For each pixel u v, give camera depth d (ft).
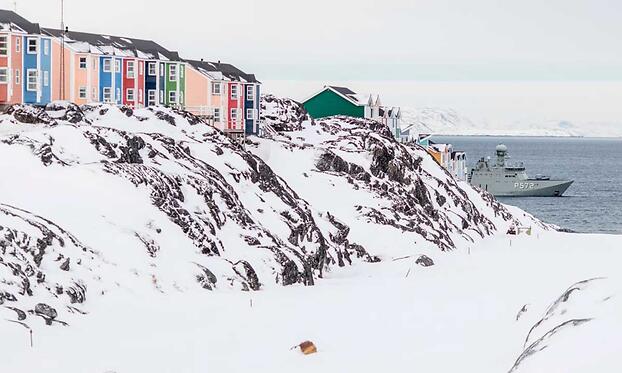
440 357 123.34
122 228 167.53
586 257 258.98
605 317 106.32
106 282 150.30
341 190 275.59
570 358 97.81
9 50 252.01
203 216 190.90
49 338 122.83
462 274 218.38
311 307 159.12
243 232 198.08
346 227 249.55
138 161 199.31
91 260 153.48
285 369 117.08
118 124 240.12
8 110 229.66
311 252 216.13
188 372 114.11
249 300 160.86
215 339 130.62
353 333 140.05
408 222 269.85
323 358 122.93
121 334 129.59
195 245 177.78
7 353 114.73
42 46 262.26
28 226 148.05
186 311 147.43
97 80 282.15
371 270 226.17
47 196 170.40
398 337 138.00
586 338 100.53
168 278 161.27
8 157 181.27
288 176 276.82
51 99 266.98
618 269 229.25
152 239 168.35
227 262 178.50
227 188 213.46
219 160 231.50
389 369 117.39
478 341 133.90
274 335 135.64
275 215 222.69
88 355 117.19
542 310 148.87
